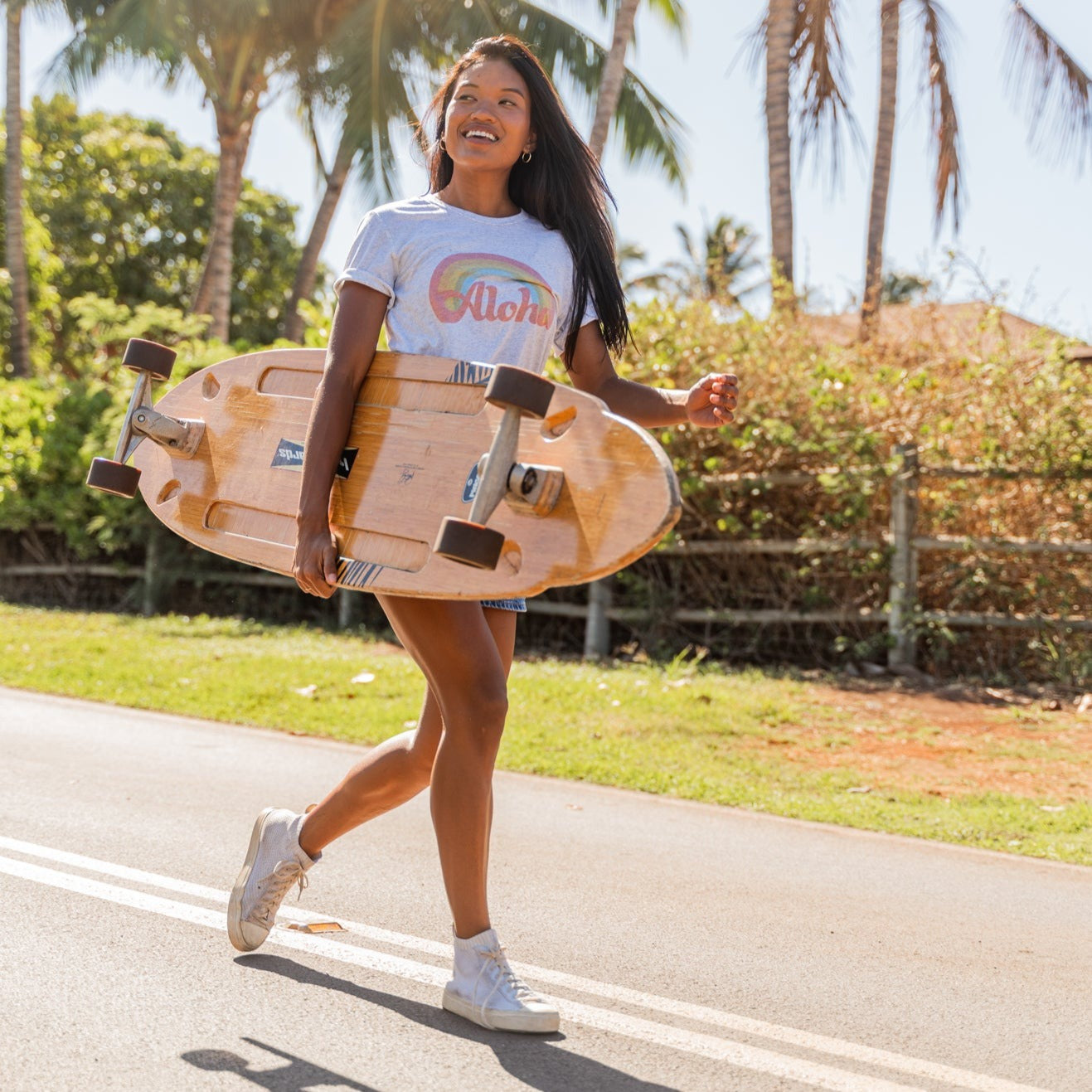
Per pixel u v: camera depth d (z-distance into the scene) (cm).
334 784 556
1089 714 806
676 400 288
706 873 430
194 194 3469
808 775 617
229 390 303
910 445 925
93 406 1475
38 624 1221
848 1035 282
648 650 1020
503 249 271
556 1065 253
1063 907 406
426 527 251
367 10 1748
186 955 312
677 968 325
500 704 264
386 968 309
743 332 1023
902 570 929
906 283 1148
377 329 267
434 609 260
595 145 1498
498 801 538
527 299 268
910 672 918
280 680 850
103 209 3434
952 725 769
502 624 278
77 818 461
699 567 1016
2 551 1558
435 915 359
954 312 1078
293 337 2145
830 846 480
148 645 1032
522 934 349
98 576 1477
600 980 312
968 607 941
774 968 329
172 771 568
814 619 958
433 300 266
